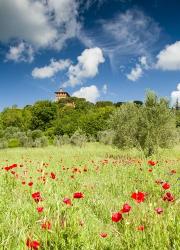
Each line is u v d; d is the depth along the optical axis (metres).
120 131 27.70
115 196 9.04
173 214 5.15
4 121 108.25
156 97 26.33
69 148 35.91
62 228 4.58
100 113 74.19
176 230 4.57
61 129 72.25
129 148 27.12
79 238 4.45
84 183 10.10
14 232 4.78
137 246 4.30
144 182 10.15
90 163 16.72
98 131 66.31
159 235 4.45
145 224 4.91
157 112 25.70
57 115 104.94
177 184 9.03
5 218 5.43
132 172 12.18
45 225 4.45
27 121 107.75
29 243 3.95
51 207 5.66
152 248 4.21
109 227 5.52
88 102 145.38
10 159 21.16
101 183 10.38
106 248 4.54
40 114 102.25
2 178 8.91
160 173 11.50
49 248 4.26
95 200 7.77
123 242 4.59
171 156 23.41
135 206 6.32
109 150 31.58
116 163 14.71
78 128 68.44
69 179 10.80
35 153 27.94
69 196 7.66
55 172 12.53
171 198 5.61
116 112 28.84
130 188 9.80
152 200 7.25
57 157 22.59
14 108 116.50
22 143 50.34
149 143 25.05
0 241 4.52
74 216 4.90
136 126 26.48
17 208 6.00
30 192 7.69
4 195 7.14
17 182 8.98
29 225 5.21
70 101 182.12
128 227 4.76
